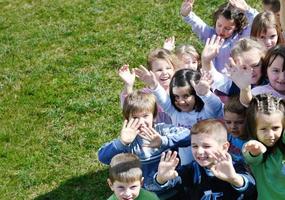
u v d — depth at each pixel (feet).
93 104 16.29
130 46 18.78
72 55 18.72
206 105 11.85
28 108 16.47
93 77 17.48
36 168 14.42
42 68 18.19
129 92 12.89
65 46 19.24
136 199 11.23
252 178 10.82
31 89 17.21
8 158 14.74
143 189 11.35
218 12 14.69
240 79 11.16
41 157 14.74
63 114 16.11
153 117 12.01
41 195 13.71
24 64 18.52
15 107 16.57
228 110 11.51
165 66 13.20
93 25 20.24
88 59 18.39
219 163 10.51
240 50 11.96
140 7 20.83
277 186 10.53
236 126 11.55
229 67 11.60
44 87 17.30
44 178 14.10
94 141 15.08
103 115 15.97
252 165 10.73
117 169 11.07
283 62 11.43
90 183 13.89
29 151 14.94
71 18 20.89
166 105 12.30
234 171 10.52
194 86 11.89
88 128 15.55
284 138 10.52
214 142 10.72
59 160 14.61
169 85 12.53
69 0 22.18
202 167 11.05
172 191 11.46
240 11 14.56
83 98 16.67
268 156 10.62
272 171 10.54
